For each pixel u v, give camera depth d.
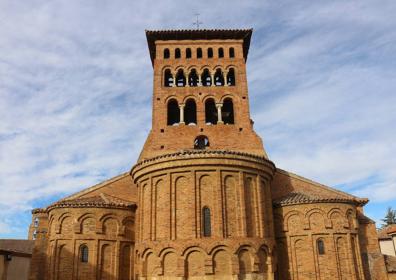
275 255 32.72
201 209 30.25
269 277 30.84
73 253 34.03
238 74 43.38
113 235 35.38
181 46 44.72
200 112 41.03
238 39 45.41
